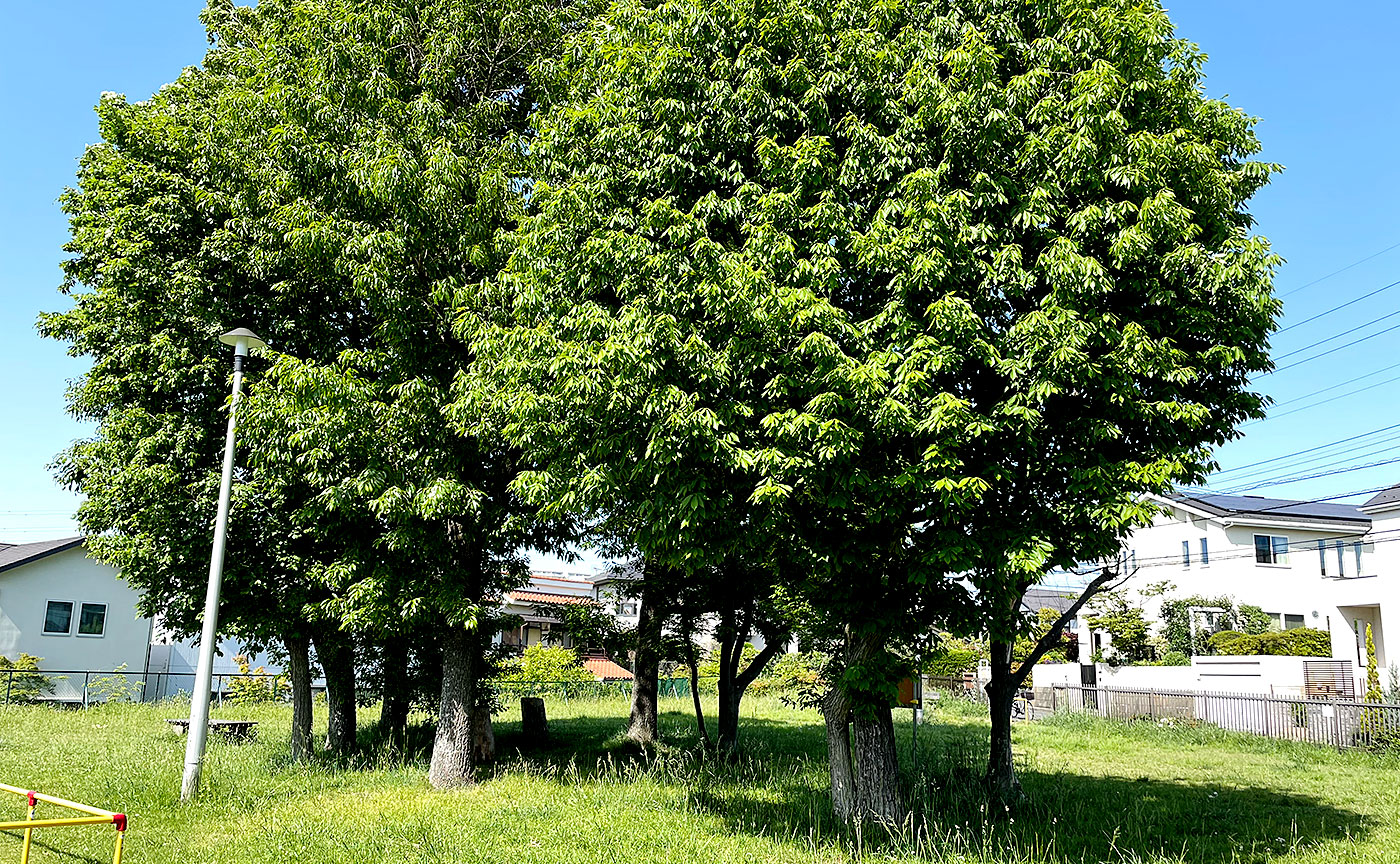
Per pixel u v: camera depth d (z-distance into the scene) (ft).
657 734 56.49
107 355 46.93
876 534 29.09
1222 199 27.68
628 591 53.62
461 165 38.14
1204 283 26.18
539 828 30.71
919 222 25.18
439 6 41.83
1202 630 99.66
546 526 45.75
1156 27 27.68
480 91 44.06
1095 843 30.42
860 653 30.78
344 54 39.63
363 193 37.96
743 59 28.78
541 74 41.50
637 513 28.76
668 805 34.73
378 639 48.49
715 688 110.83
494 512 39.24
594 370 26.04
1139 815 33.81
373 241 37.01
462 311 34.19
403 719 55.26
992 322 27.12
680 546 30.17
